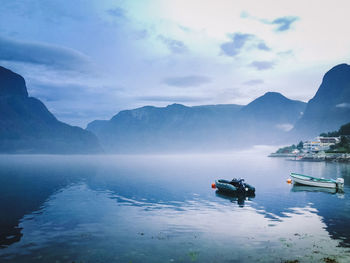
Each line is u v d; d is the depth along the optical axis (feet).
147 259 56.44
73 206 111.65
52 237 71.10
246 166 418.72
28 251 61.21
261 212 99.45
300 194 141.69
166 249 62.08
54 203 118.32
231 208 106.63
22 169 354.13
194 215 95.25
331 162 529.45
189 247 63.16
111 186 175.94
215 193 146.00
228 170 327.88
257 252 59.62
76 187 170.91
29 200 125.80
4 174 272.31
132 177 239.30
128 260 56.03
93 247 63.62
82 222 86.12
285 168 360.07
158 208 107.14
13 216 94.22
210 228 78.59
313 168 355.36
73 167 402.72
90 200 125.29
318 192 148.36
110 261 55.62
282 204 114.62
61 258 57.26
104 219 89.97
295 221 85.76
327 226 79.66
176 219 89.51
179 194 142.72
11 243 66.44
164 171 314.14
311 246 62.85
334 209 103.91
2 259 56.80
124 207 109.50
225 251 60.44
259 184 184.75
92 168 376.48
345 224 81.87
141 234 73.26
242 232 74.33
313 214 95.55
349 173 270.05
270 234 72.33
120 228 79.10
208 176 247.91
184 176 248.52
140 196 136.56
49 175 261.24
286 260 55.16
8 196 137.18
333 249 60.95
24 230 77.30
